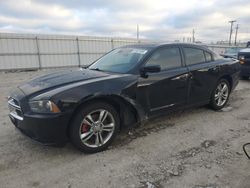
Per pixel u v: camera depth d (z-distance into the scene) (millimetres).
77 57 22844
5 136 3873
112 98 3371
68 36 21938
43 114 2910
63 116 2951
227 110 5266
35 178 2732
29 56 20047
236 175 2756
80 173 2822
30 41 19906
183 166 2953
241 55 8836
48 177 2750
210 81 4844
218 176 2734
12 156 3219
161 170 2867
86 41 23156
